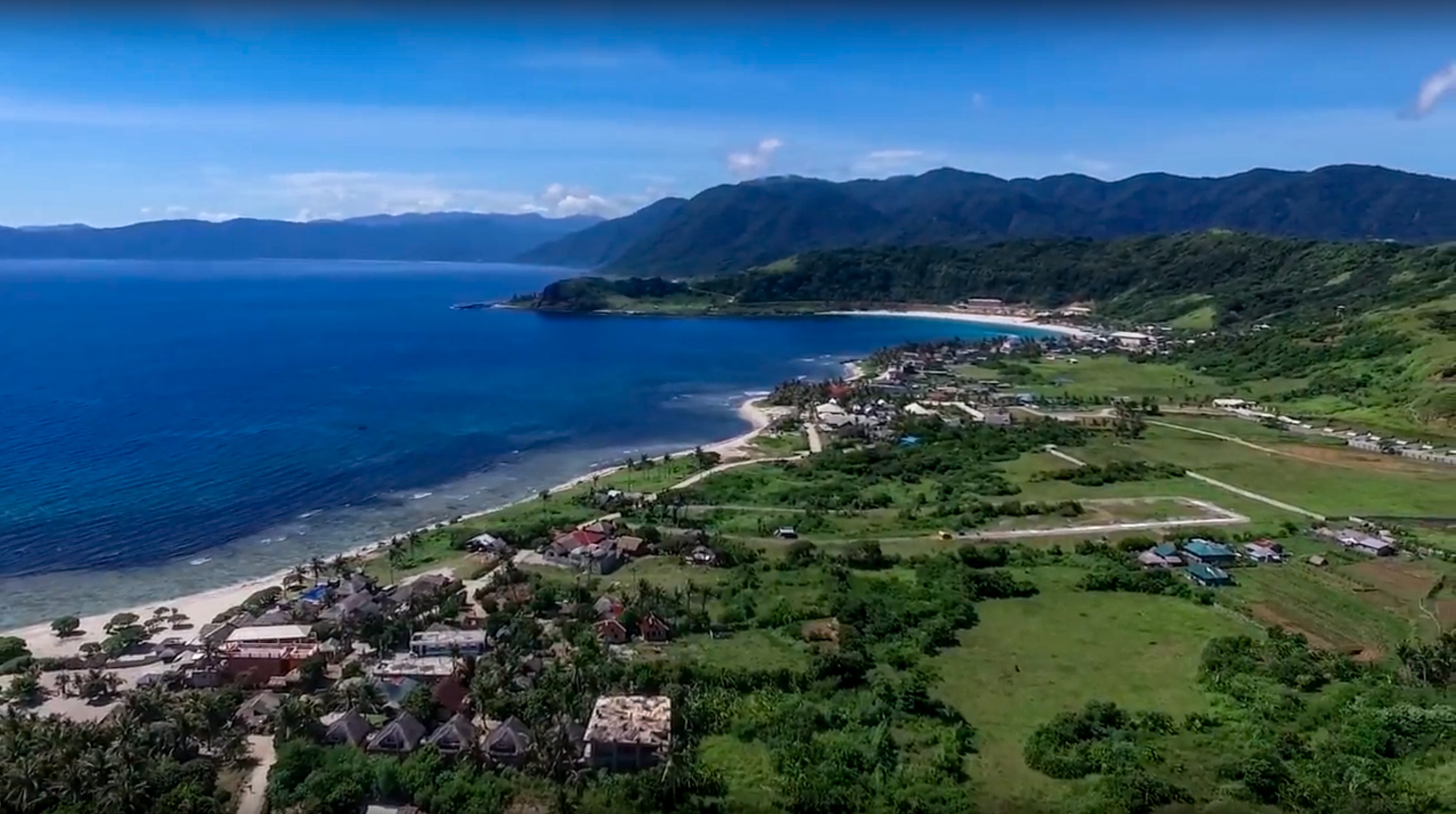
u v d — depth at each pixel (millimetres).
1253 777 76875
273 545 149250
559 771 78500
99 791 72750
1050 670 100125
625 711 84688
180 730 81000
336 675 98062
